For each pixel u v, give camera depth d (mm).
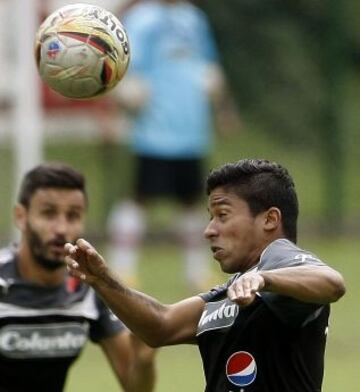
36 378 27172
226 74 82812
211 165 79438
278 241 19875
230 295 17969
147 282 56719
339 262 61969
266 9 82125
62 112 62500
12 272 27016
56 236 26859
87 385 38688
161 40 54750
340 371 40219
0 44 55406
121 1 60438
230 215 20000
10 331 26844
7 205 71438
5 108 56719
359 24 85000
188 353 43781
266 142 82812
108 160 72875
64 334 27109
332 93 70188
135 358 26906
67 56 22109
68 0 56531
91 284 19828
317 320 19656
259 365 19594
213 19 81625
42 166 27328
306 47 83125
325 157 73562
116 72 22438
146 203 56594
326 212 70812
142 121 55188
